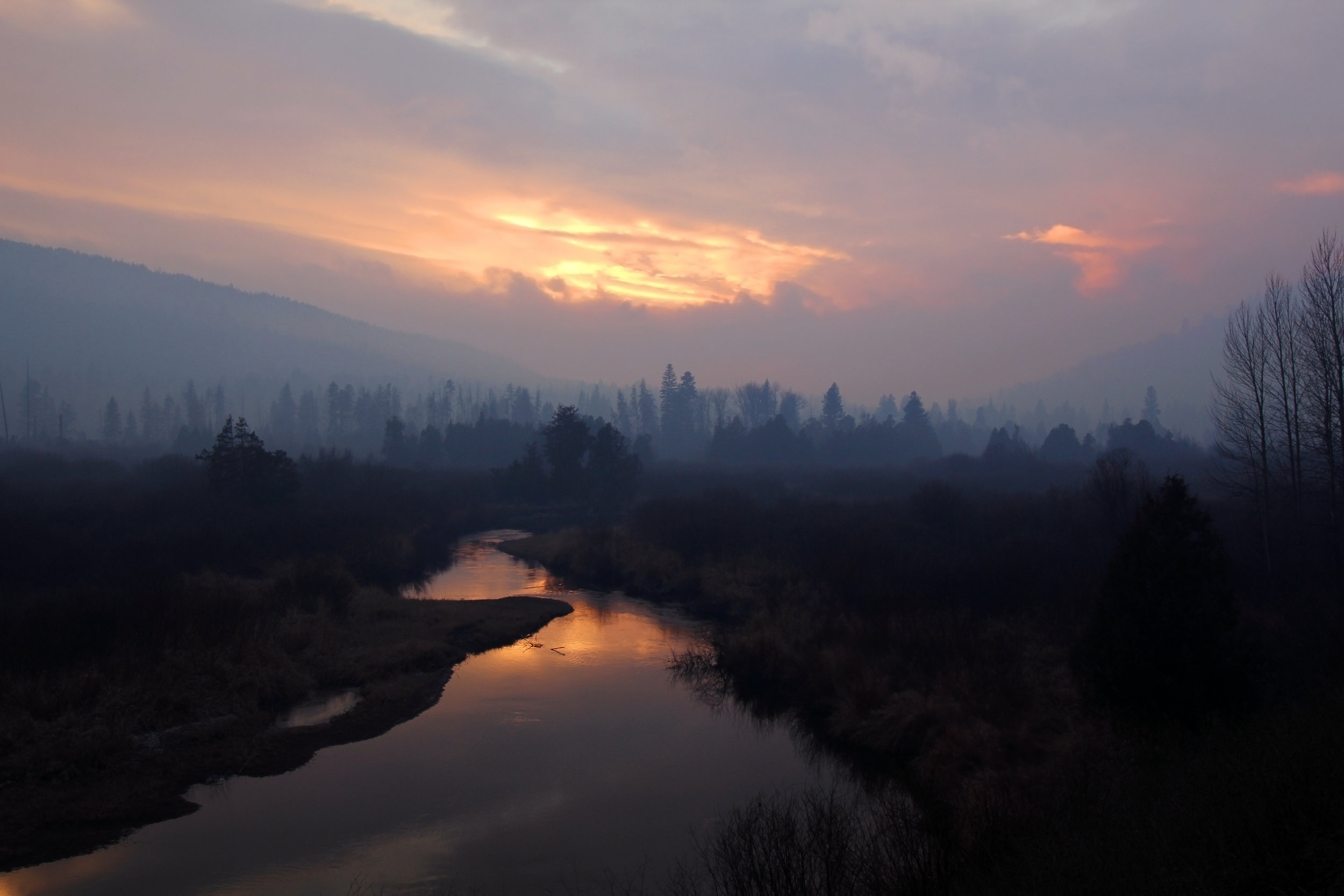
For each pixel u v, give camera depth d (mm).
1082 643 13719
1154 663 11938
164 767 14062
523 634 24578
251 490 39531
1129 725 12141
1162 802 8773
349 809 12961
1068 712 14352
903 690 16469
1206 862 6988
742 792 13508
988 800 10258
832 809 9477
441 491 61406
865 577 24359
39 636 17094
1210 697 11758
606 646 23328
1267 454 24625
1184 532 12219
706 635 24328
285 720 16797
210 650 18156
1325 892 6383
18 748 13516
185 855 11445
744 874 8711
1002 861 8430
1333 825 6844
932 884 8086
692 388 142875
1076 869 7105
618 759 15023
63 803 12555
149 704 15664
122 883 10672
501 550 44625
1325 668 13828
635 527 40500
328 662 19781
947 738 14031
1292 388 24047
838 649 18734
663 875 10766
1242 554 23141
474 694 18891
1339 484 23047
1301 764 7785
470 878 10828
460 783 14008
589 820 12570
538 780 14102
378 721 16969
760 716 17328
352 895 10414
